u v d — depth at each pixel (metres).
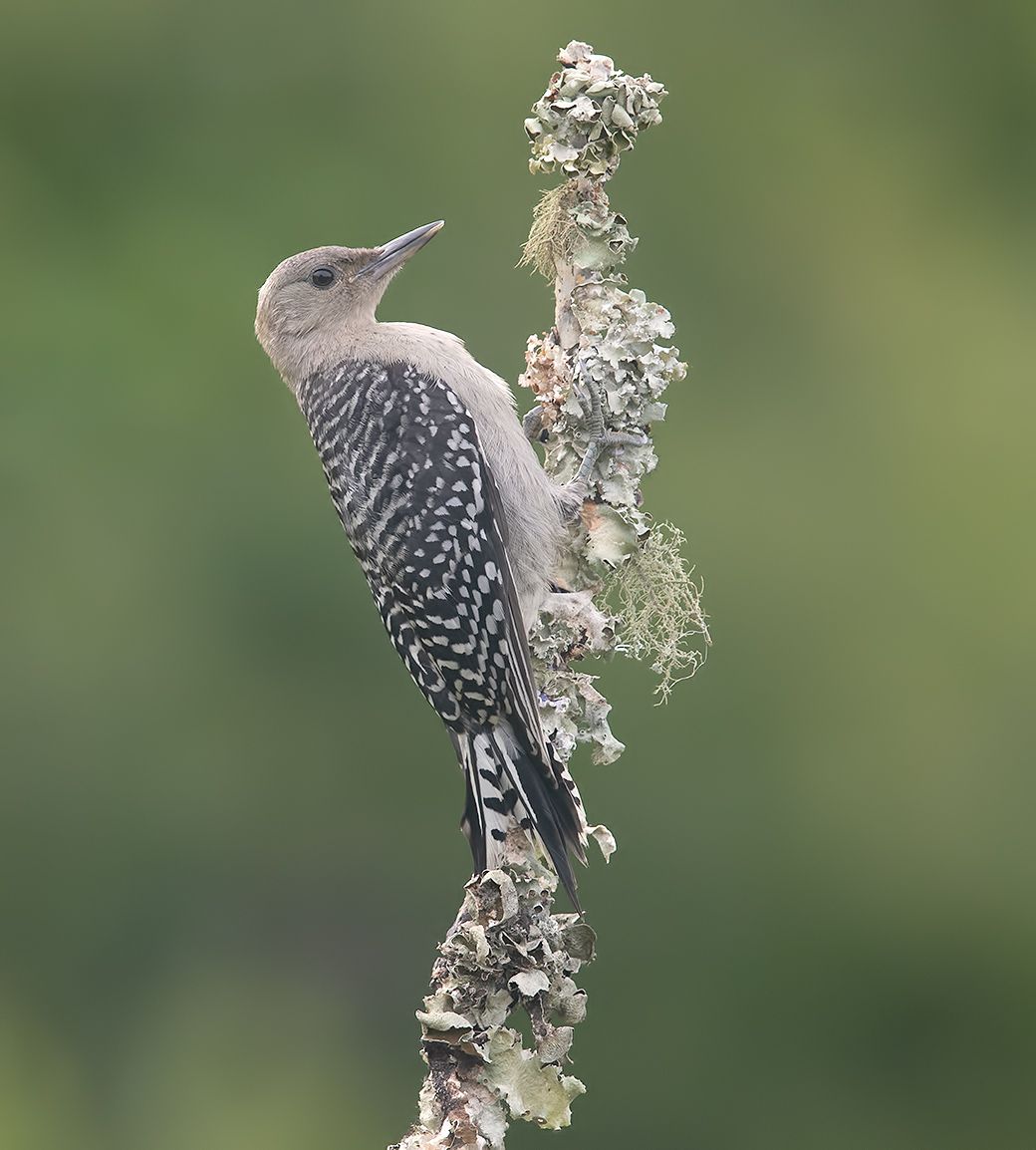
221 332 14.95
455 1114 5.83
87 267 15.13
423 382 8.37
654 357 7.18
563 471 7.27
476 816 7.11
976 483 14.52
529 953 5.98
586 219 7.17
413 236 9.09
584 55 7.18
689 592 7.32
